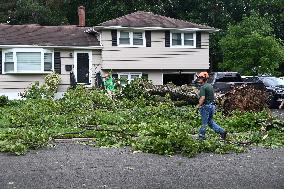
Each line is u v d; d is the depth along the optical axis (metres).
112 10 47.62
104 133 14.46
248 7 51.31
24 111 18.70
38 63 31.95
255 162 10.55
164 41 34.25
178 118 18.77
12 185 8.20
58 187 8.06
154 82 34.47
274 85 26.11
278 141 13.70
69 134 14.52
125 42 33.56
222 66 39.97
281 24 51.06
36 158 10.97
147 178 8.82
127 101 23.00
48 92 27.64
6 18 48.88
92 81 33.12
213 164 10.29
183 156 11.34
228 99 20.30
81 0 50.91
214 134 14.83
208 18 49.00
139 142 12.45
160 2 49.53
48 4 51.97
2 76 31.41
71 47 32.38
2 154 11.55
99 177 8.88
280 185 8.26
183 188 8.03
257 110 20.41
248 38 38.09
